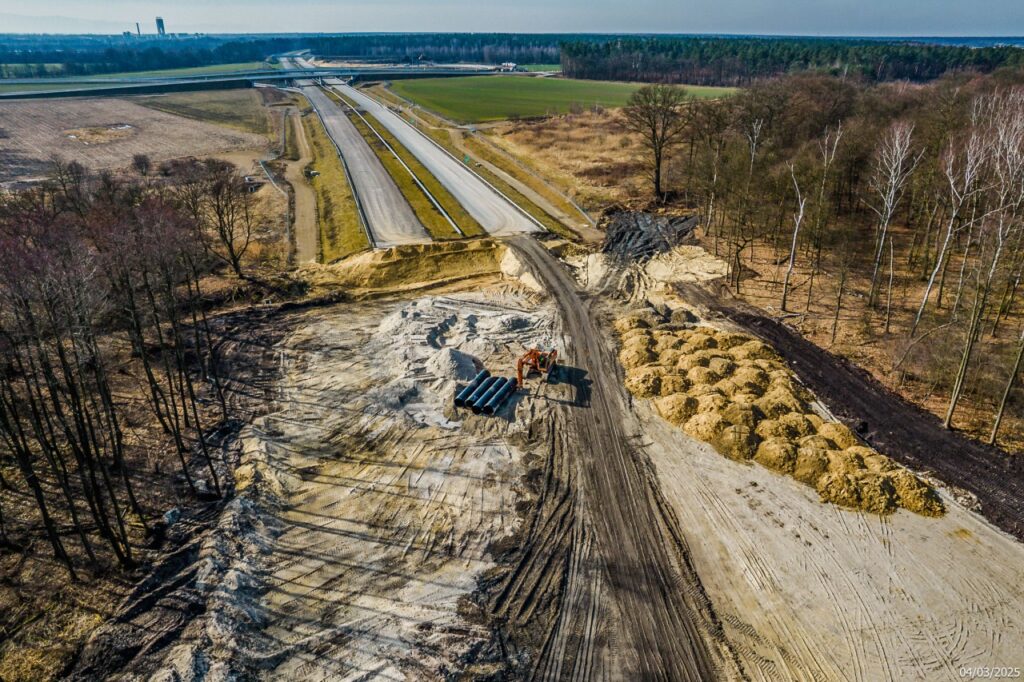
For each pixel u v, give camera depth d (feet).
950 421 108.27
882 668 70.08
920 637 73.41
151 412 113.80
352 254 191.52
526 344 140.05
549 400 120.06
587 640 74.18
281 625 74.74
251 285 168.86
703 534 88.89
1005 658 70.69
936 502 92.07
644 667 71.00
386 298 165.78
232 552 83.76
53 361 123.75
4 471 97.35
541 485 98.78
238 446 106.22
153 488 95.50
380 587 80.28
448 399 118.93
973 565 82.48
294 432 110.01
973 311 105.70
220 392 115.24
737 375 120.78
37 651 69.77
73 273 87.66
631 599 79.41
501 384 121.29
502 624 76.02
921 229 185.47
